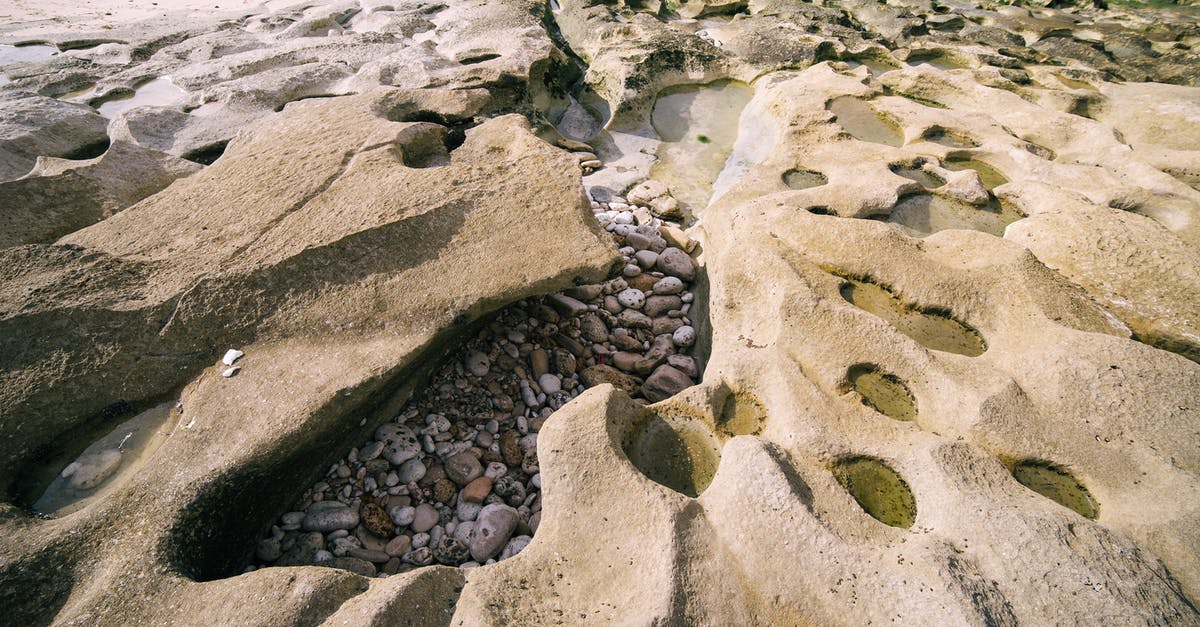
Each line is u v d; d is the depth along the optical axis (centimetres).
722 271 468
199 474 315
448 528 383
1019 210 543
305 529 368
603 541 298
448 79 746
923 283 434
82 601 275
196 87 777
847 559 277
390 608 264
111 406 358
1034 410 348
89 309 371
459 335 457
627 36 935
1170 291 439
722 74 870
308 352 379
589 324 518
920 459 320
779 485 299
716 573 280
